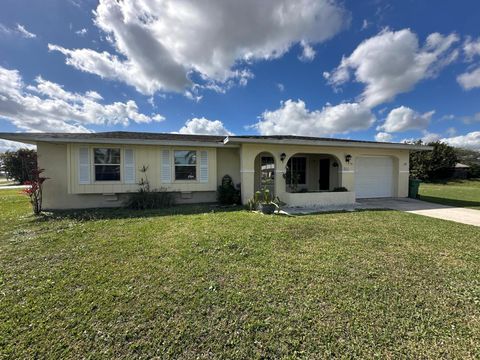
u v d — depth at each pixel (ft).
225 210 29.81
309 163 47.32
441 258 13.75
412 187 43.01
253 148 34.53
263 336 7.49
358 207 32.42
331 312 8.65
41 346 7.10
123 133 39.34
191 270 12.05
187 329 7.80
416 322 8.13
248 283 10.75
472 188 67.31
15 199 40.88
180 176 34.45
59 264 12.85
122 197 33.42
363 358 6.64
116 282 10.87
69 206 31.60
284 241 16.62
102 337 7.44
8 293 9.96
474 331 7.70
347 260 13.35
